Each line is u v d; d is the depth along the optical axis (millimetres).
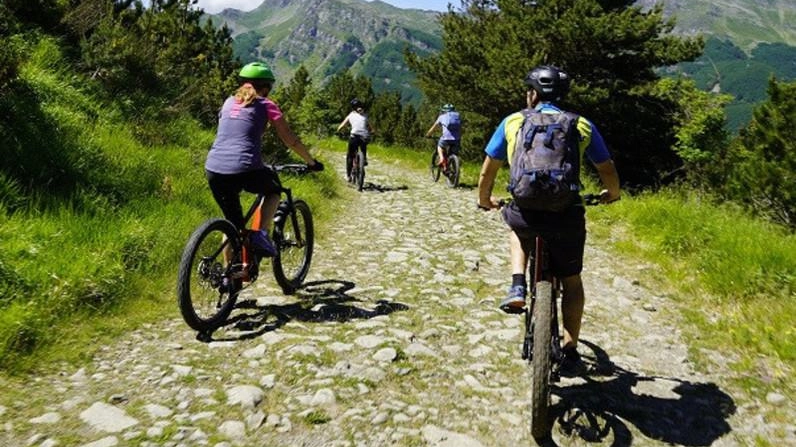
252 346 4633
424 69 26031
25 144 6754
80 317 4727
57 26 10688
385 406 3852
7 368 3873
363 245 8352
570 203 3652
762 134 12727
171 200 7602
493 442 3580
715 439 3730
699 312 5941
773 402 4145
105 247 5707
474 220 10594
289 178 11375
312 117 46500
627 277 7121
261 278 6461
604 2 22531
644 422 3889
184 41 13875
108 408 3570
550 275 3973
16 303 4410
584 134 3703
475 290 6477
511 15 23906
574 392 4230
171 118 11078
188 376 4047
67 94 8789
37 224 5566
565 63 21938
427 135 15695
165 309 5262
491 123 25312
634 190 22156
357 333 5012
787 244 7492
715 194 13297
